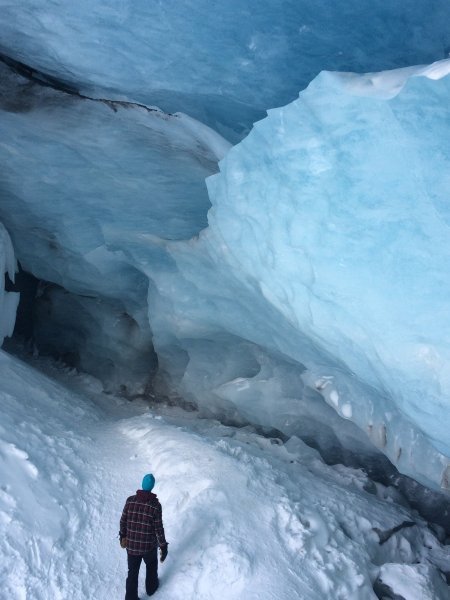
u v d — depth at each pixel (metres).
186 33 5.81
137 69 6.54
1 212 11.65
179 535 6.34
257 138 5.88
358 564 6.87
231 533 6.39
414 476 7.69
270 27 5.50
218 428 12.23
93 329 15.00
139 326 14.09
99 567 5.82
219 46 5.86
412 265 4.89
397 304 5.16
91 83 7.16
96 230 11.13
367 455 10.50
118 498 7.11
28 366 11.70
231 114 6.82
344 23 5.24
